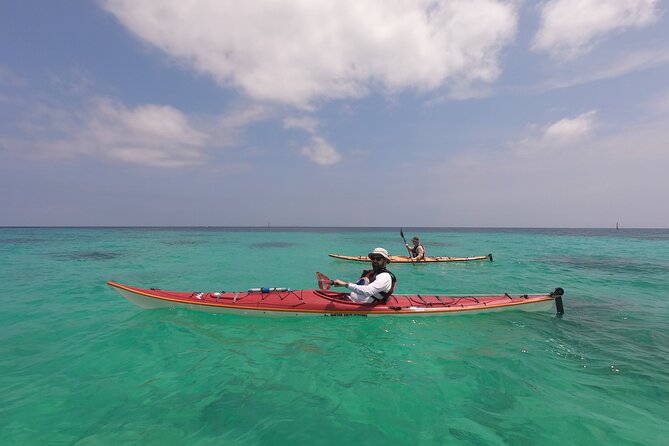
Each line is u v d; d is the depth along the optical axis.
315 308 6.51
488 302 6.98
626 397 3.73
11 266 15.10
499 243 34.41
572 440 2.99
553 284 10.72
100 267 15.10
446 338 5.61
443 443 2.95
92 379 4.16
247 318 6.52
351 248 28.28
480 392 3.83
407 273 13.20
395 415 3.38
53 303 8.05
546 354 4.94
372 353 4.98
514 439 3.01
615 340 5.51
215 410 3.46
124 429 3.16
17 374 4.30
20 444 2.95
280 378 4.18
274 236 52.88
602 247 28.03
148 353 4.96
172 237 46.28
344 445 2.92
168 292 7.07
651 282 11.02
